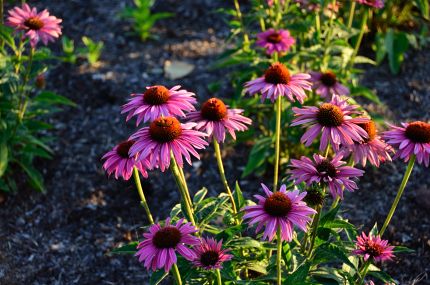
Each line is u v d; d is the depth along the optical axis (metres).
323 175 1.15
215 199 1.27
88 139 1.85
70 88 2.02
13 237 1.62
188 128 1.16
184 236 1.12
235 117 1.23
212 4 2.45
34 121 1.73
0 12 1.67
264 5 1.71
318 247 1.20
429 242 1.57
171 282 1.52
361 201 1.67
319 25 1.67
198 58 2.15
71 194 1.71
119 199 1.71
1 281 1.52
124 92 2.00
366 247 1.20
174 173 1.17
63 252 1.59
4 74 1.59
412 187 1.69
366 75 2.05
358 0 1.61
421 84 2.01
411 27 2.22
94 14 2.38
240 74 1.71
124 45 2.22
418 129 1.17
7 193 1.70
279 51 1.59
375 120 1.77
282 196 1.11
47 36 1.56
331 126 1.18
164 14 2.22
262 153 1.68
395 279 1.50
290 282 1.16
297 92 1.27
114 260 1.58
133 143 1.21
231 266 1.20
